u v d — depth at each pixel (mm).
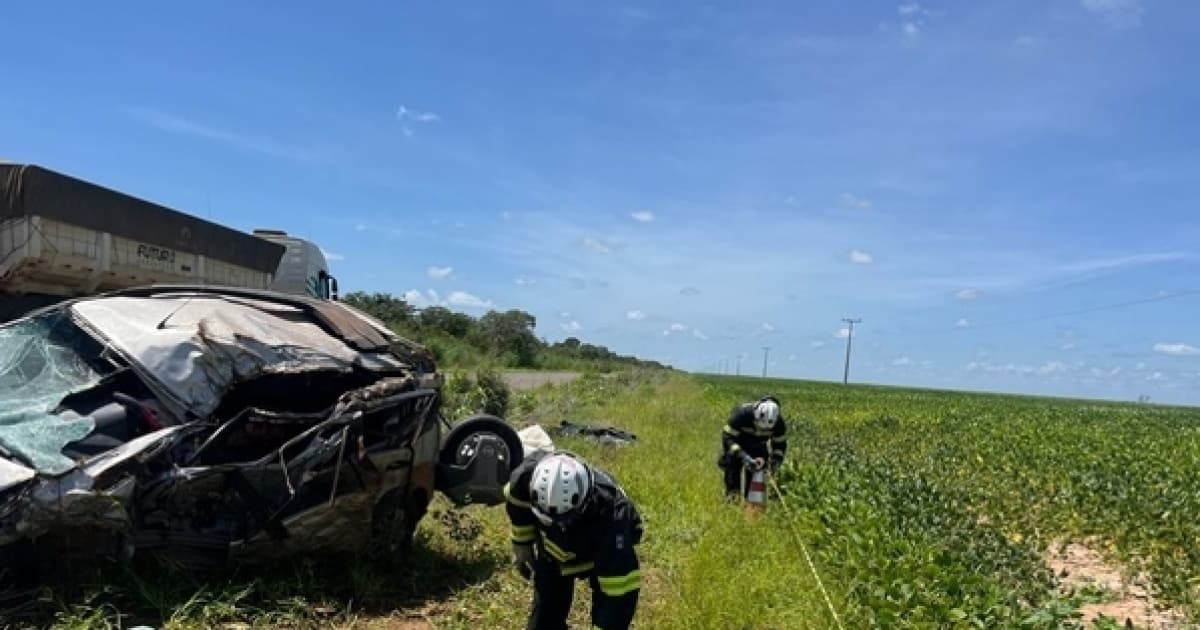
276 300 7445
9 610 5203
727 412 27016
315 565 6523
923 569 6762
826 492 10234
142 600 5605
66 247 9930
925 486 11500
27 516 5160
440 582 7012
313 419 6348
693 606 6418
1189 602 7660
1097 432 25750
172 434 5742
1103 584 8641
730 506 9688
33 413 5723
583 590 6875
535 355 65125
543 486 4395
